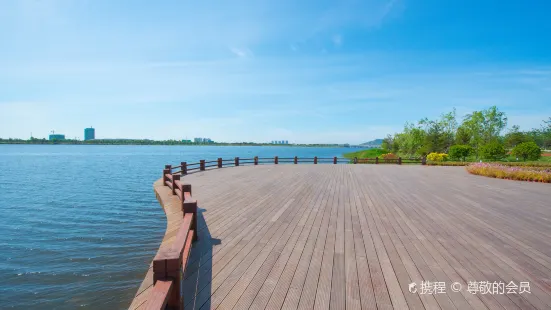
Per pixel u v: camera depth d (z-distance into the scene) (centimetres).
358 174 1484
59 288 603
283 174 1427
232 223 549
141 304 269
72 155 7731
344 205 718
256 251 407
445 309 268
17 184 2112
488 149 2780
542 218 619
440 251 418
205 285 308
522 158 2617
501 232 515
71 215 1188
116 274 662
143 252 791
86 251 798
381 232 504
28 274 662
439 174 1537
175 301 228
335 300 281
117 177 2595
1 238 899
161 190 859
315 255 395
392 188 1014
